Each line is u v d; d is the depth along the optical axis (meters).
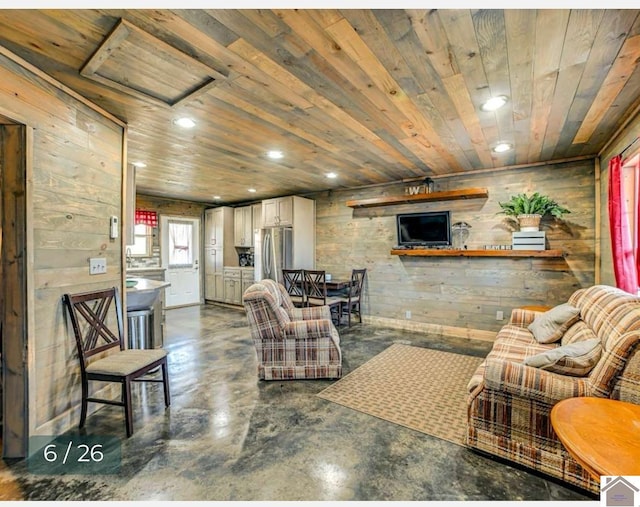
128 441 2.02
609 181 2.87
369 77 1.96
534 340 2.79
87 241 2.30
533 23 1.49
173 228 6.92
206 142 3.16
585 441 1.06
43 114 1.93
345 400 2.58
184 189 5.70
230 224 7.30
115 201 2.59
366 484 1.66
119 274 2.64
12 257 1.83
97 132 2.38
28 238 1.84
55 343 2.04
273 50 1.69
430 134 2.96
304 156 3.66
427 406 2.48
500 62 1.81
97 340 2.38
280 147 3.33
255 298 2.91
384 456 1.88
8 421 1.83
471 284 4.41
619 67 1.86
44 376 1.96
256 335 2.96
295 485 1.65
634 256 2.73
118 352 2.51
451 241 4.51
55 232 2.03
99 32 1.55
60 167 2.06
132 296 3.21
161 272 6.00
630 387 1.45
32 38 1.59
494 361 1.85
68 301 2.08
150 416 2.32
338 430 2.15
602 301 2.29
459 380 2.97
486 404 1.87
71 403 2.16
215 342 4.26
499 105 2.36
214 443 2.00
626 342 1.48
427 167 4.18
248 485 1.64
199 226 7.39
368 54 1.73
